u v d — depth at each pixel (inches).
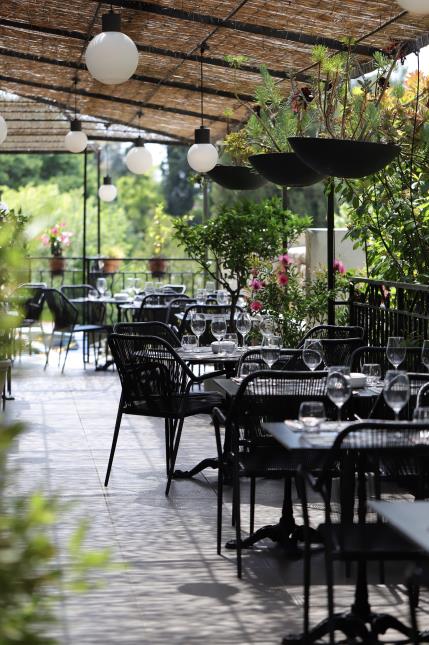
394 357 225.3
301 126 309.4
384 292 340.2
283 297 390.6
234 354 282.5
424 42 304.3
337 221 813.9
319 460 194.9
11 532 60.9
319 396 206.1
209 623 164.7
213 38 366.3
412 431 156.8
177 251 1087.0
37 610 64.7
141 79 455.8
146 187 1496.1
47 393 430.9
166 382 262.8
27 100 584.1
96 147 695.1
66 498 248.2
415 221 329.4
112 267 737.0
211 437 336.8
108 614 168.2
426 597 180.5
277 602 176.2
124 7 330.0
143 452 309.4
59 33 395.5
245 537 215.6
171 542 213.3
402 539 147.1
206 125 557.3
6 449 62.5
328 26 316.2
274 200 417.7
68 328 512.7
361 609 160.9
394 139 315.6
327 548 141.7
